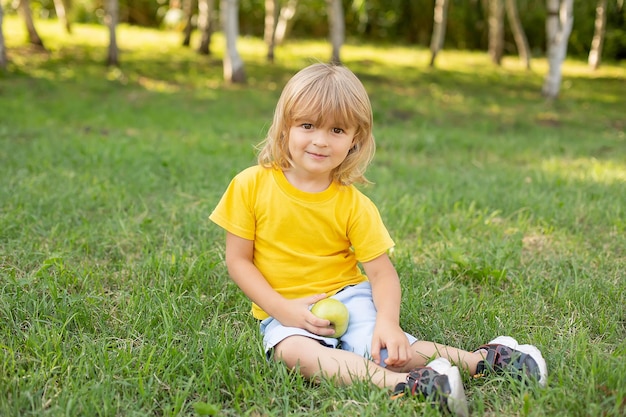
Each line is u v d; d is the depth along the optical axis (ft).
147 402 7.17
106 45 51.42
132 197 15.43
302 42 66.39
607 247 13.00
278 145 8.16
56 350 8.05
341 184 8.43
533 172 20.57
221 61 47.75
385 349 7.81
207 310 9.69
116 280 10.73
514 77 52.85
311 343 7.73
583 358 7.94
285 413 7.05
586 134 30.42
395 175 19.80
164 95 34.32
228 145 22.77
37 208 13.88
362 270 11.21
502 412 7.14
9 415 6.82
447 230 13.69
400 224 13.80
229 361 7.94
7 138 21.77
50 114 27.30
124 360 7.80
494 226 14.11
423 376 7.06
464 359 7.88
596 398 7.10
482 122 31.99
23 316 9.08
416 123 31.24
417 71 51.67
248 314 9.46
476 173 20.36
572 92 46.16
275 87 39.68
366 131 8.09
